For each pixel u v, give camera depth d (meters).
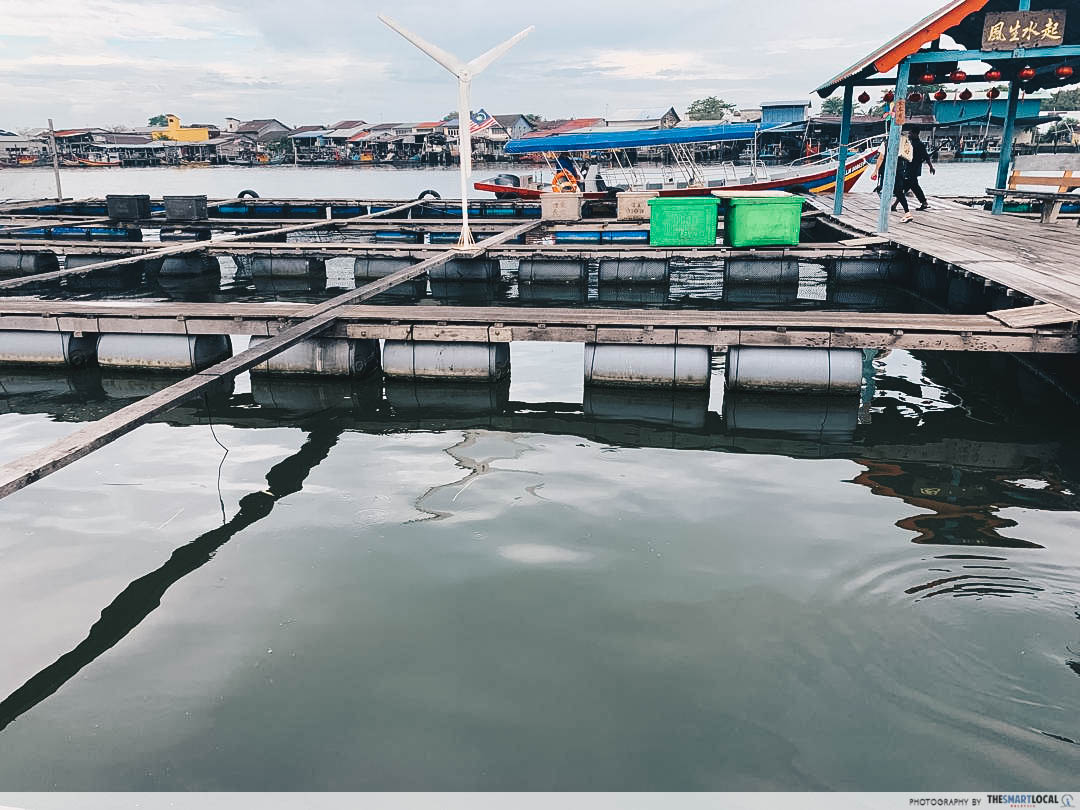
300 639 4.47
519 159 72.38
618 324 9.34
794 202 15.35
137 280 18.91
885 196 15.06
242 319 9.89
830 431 8.09
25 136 96.75
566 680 4.08
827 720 3.76
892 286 16.39
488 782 3.40
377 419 8.62
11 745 3.68
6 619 4.73
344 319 9.83
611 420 8.52
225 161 100.19
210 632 4.55
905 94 14.34
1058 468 7.00
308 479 6.88
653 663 4.21
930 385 9.86
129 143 101.25
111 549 5.59
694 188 23.55
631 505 6.24
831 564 5.21
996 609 4.64
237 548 5.58
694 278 18.61
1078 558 5.26
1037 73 16.67
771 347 9.16
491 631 4.52
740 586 4.95
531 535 5.71
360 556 5.43
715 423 8.37
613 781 3.40
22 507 6.30
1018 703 3.85
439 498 6.42
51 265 19.52
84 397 9.45
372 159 89.50
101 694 4.04
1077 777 3.40
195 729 3.77
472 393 9.57
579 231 18.95
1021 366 10.76
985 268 10.84
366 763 3.53
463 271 17.91
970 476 6.82
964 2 12.78
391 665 4.23
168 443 7.87
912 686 3.99
